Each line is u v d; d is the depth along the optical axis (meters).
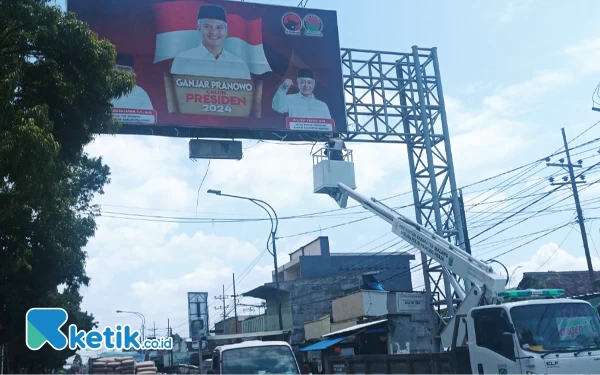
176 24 20.33
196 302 47.59
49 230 16.25
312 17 21.92
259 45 21.08
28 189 10.58
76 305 34.59
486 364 10.13
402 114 21.98
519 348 9.48
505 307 9.89
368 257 49.38
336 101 21.39
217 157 20.31
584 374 9.32
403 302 29.17
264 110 20.62
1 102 10.13
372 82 21.91
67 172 15.71
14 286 18.61
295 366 14.07
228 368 13.70
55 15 11.38
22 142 9.55
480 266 13.02
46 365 37.06
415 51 22.22
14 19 10.97
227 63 20.56
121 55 19.56
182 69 20.05
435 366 11.10
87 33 11.62
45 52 11.47
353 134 21.36
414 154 21.92
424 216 21.34
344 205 17.64
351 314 32.16
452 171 21.39
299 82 21.19
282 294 44.09
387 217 15.43
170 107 19.67
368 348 24.36
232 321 54.94
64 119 11.97
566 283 28.92
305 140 21.50
